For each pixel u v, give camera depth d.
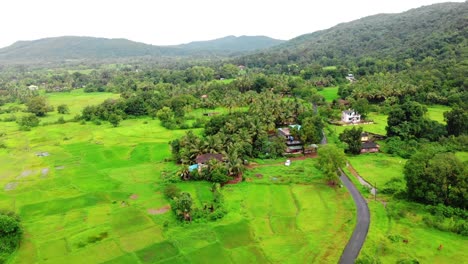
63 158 135.50
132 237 76.19
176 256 68.75
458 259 65.31
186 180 107.25
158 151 141.00
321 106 199.12
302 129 132.62
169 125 177.00
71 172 119.25
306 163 120.06
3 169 123.88
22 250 71.94
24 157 137.50
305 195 95.38
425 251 67.94
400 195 91.00
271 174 110.62
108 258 68.50
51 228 81.06
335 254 67.81
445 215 79.81
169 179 107.69
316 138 130.62
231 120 146.50
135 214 86.94
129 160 132.00
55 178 113.50
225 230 77.94
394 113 143.38
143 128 180.00
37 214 88.44
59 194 100.69
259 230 78.31
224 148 120.12
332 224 79.44
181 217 83.00
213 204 89.62
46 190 104.00
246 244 72.94
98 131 176.50
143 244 73.38
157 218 84.62
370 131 155.75
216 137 122.19
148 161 130.25
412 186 87.94
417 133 138.25
